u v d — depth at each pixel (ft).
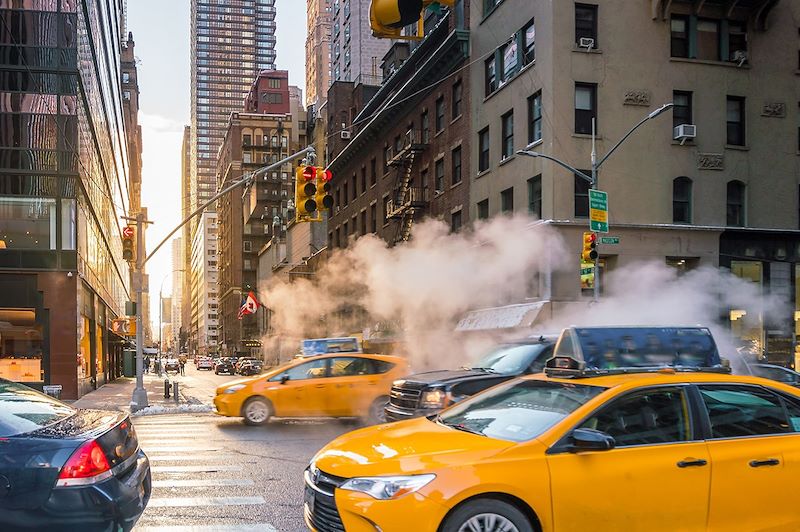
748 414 17.16
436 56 107.04
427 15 132.67
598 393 16.69
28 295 82.99
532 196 85.56
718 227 83.92
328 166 171.63
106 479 15.60
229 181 402.11
